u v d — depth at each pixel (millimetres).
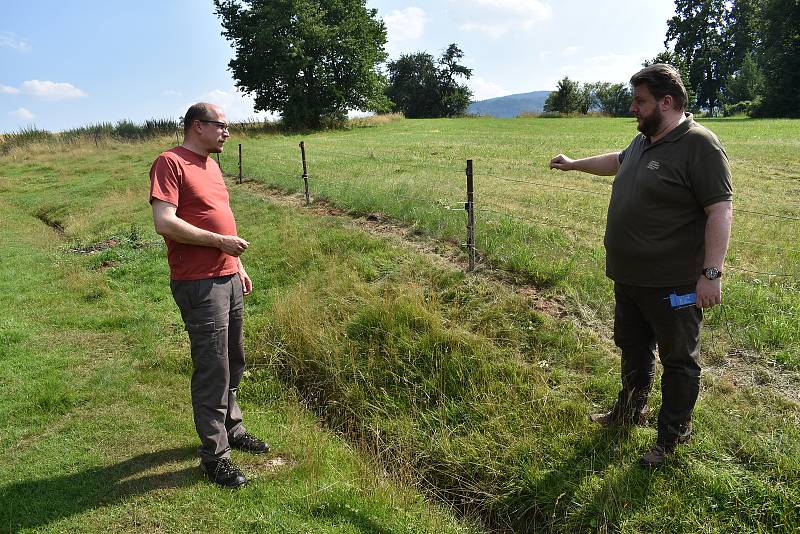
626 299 3381
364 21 40938
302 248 7281
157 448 3846
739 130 25031
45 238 11648
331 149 20906
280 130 38156
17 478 3537
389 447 4090
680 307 3014
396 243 7109
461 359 4504
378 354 4867
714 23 66500
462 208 8234
